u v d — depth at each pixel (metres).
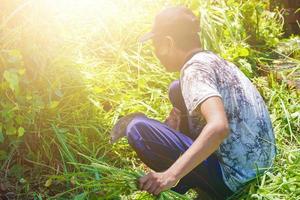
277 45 5.40
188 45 2.86
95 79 4.13
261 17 5.55
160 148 2.95
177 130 3.13
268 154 2.98
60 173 3.49
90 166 3.27
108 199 3.15
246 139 2.90
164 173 2.54
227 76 2.86
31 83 3.72
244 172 2.95
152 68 4.46
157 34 2.88
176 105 3.11
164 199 2.86
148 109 4.03
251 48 5.24
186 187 3.03
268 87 4.51
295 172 3.16
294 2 6.08
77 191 3.35
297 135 3.93
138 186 2.81
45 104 3.71
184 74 2.74
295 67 4.79
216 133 2.48
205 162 2.91
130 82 4.39
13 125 3.63
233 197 2.98
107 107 4.11
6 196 3.33
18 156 3.61
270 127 3.01
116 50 4.54
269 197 2.93
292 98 4.27
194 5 4.79
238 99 2.88
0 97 3.60
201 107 2.60
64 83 3.95
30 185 3.42
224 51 4.71
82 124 3.79
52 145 3.65
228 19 5.05
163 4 4.93
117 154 3.71
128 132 2.97
